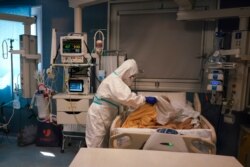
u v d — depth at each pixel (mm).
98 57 2932
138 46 3279
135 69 2490
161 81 3217
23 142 3398
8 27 3977
